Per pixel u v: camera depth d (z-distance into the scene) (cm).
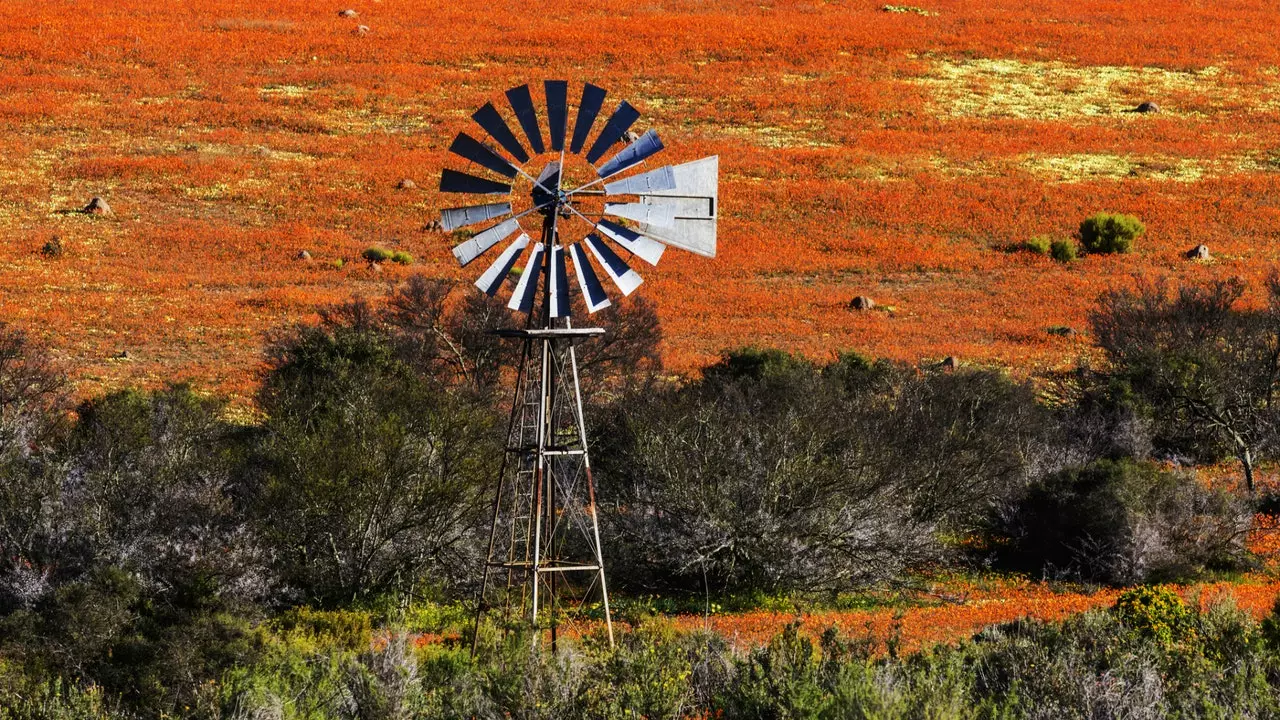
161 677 6506
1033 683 4981
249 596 9025
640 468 10875
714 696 5234
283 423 11106
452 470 10400
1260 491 12750
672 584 10469
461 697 5188
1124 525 10469
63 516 9631
